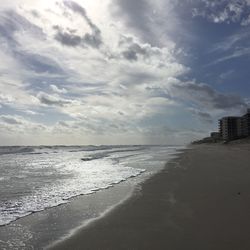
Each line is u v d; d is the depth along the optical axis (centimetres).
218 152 4812
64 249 685
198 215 931
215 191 1289
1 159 4162
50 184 1683
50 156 5034
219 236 740
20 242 734
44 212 1033
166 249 672
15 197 1297
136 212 996
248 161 2848
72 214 1001
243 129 15075
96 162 3441
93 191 1431
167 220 891
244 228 798
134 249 677
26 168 2716
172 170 2175
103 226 851
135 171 2327
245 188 1346
